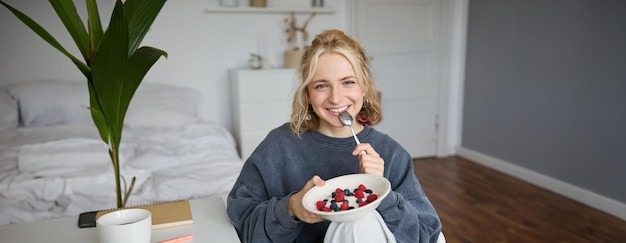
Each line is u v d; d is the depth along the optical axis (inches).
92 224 43.0
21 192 64.3
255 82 123.3
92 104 43.6
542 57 124.2
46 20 117.4
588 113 111.7
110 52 38.3
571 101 116.3
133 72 40.1
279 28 136.7
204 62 131.9
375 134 44.4
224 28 131.8
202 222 43.5
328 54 38.7
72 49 120.3
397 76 154.8
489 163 149.6
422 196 42.1
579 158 116.0
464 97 161.5
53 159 72.1
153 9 42.2
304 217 35.3
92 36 42.2
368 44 148.6
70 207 62.4
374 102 43.7
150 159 79.7
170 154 84.2
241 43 134.2
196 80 132.2
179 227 42.3
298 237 42.9
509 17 135.0
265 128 126.8
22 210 61.2
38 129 103.1
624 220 103.6
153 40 126.3
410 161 43.9
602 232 97.5
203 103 134.0
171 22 126.9
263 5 130.2
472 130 158.9
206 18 129.6
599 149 109.9
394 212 36.6
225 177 73.9
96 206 63.4
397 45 152.1
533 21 126.0
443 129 164.1
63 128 104.1
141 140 95.0
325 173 43.2
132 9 41.6
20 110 110.0
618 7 101.0
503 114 142.3
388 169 42.9
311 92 40.1
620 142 104.1
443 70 159.3
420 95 159.2
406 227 37.5
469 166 151.4
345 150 43.1
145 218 35.1
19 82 118.4
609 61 104.5
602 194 110.3
